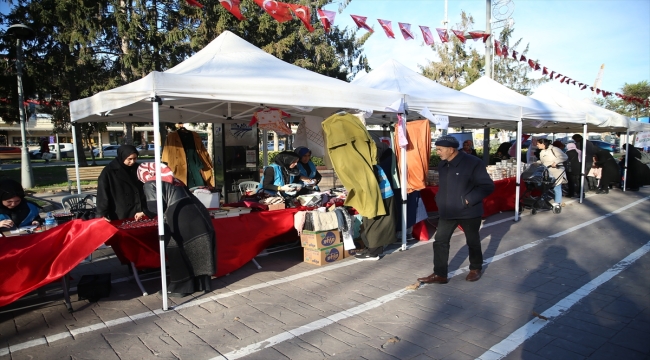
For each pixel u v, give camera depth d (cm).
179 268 446
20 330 381
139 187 522
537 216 915
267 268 564
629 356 329
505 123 1202
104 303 445
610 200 1144
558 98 1263
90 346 351
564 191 1263
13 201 457
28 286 374
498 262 583
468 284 497
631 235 730
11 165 3122
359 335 370
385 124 1105
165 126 1461
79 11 1429
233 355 336
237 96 445
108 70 1875
